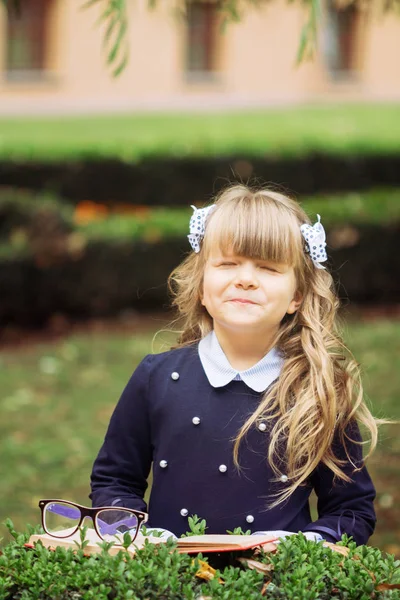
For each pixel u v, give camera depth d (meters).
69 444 7.19
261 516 2.56
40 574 2.14
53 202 10.72
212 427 2.63
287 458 2.57
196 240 2.78
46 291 10.62
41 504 2.38
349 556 2.26
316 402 2.58
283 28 22.38
